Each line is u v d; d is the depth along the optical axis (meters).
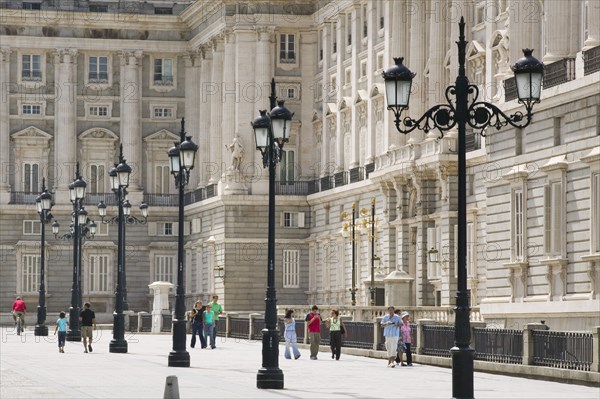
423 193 128.25
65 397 58.69
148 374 76.00
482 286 118.75
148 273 187.62
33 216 186.38
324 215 162.50
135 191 187.00
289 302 167.25
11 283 185.62
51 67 187.38
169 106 188.50
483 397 59.97
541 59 98.19
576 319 84.94
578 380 67.00
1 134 185.88
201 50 181.12
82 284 187.38
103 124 188.12
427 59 134.50
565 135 86.81
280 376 65.56
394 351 83.38
